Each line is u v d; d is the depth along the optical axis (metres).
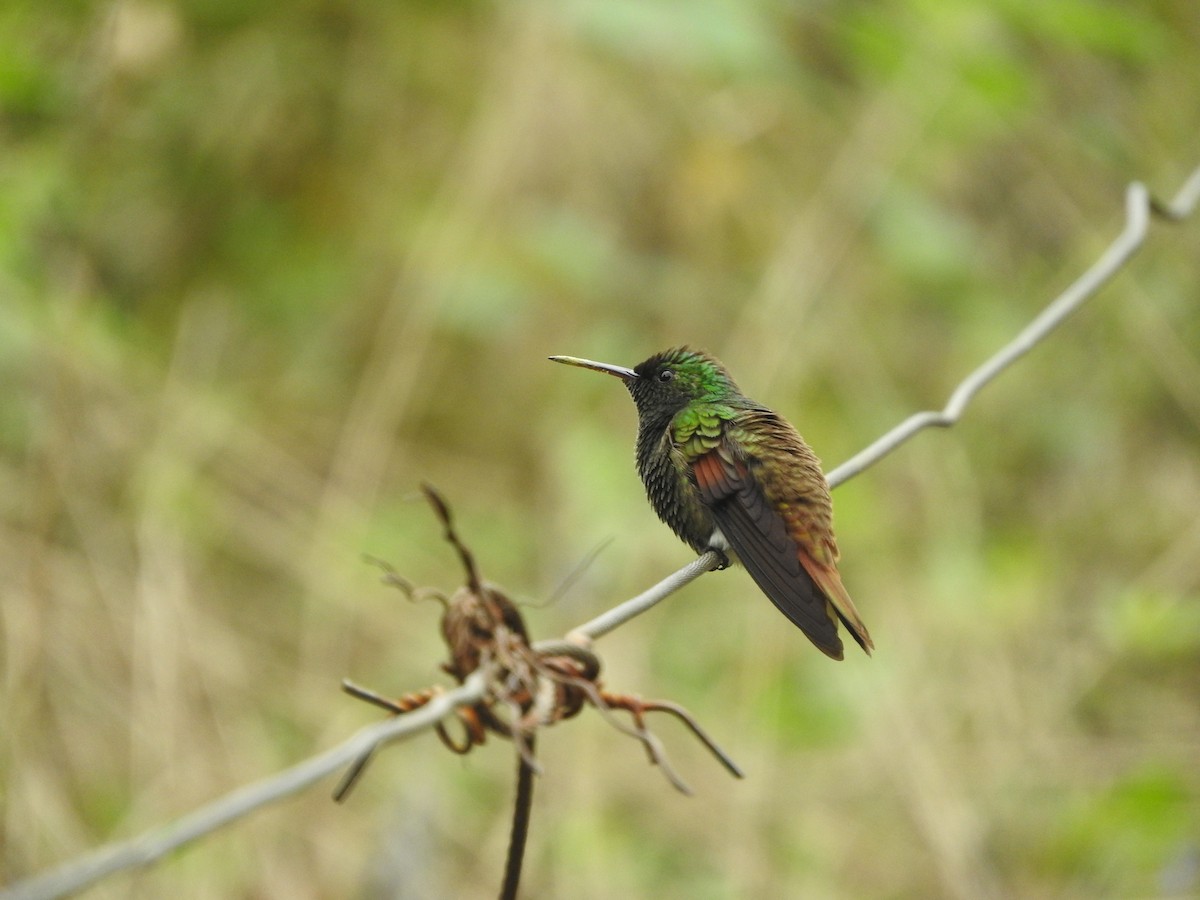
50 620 10.10
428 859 9.87
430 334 13.42
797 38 14.39
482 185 12.89
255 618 11.28
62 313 11.12
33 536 10.09
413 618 11.84
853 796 10.91
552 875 9.87
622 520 12.13
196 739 9.97
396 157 13.80
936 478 13.24
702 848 10.39
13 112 11.49
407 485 13.05
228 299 13.42
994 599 12.37
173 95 12.67
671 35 12.08
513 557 12.80
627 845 10.23
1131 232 7.52
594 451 12.66
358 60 13.64
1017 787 11.05
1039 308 15.01
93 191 11.81
